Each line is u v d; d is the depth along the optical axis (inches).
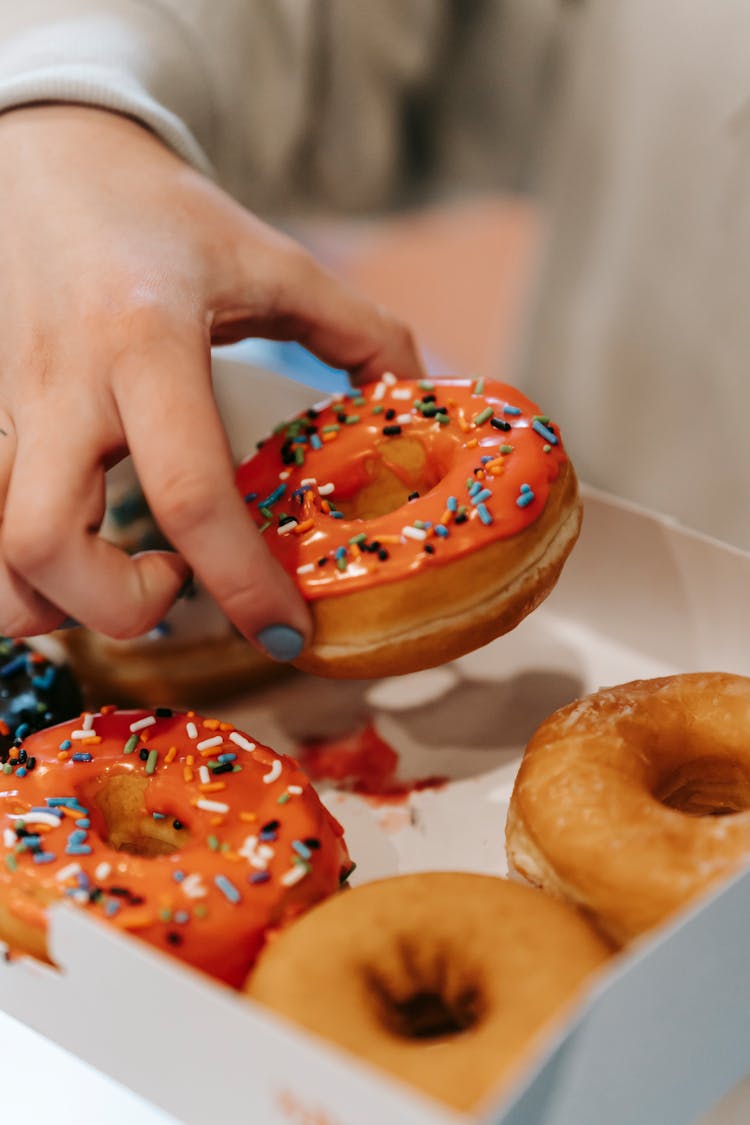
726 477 30.4
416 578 22.3
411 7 29.6
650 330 30.3
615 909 21.1
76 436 21.6
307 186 31.6
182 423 21.3
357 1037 19.5
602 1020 17.8
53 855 21.4
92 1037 19.7
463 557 22.4
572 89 30.1
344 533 22.9
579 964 20.0
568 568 26.1
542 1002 19.6
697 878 20.9
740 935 19.0
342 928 20.5
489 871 22.9
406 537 22.6
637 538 25.5
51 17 26.6
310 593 22.4
